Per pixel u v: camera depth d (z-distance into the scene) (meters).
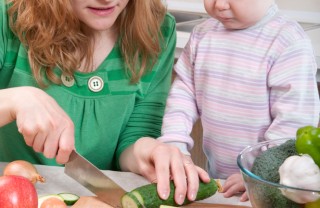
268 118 1.23
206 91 1.27
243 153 0.96
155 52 1.34
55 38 1.27
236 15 1.19
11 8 1.29
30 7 1.26
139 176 1.17
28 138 1.06
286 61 1.19
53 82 1.29
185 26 1.91
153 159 1.10
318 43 1.72
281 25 1.22
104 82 1.31
